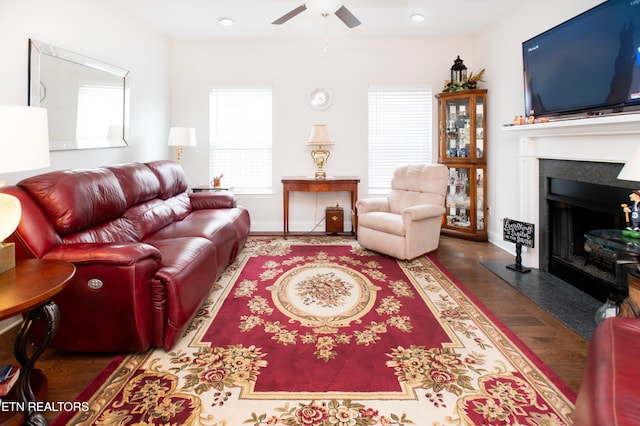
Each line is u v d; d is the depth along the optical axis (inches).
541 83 115.0
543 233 125.3
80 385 66.0
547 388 64.7
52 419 57.2
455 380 67.3
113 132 138.9
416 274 127.6
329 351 77.8
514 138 151.6
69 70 114.1
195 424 56.3
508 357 74.8
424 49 191.0
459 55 188.7
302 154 197.8
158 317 74.9
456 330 86.7
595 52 93.0
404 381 67.2
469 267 135.0
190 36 184.4
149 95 169.6
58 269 58.7
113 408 59.7
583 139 102.7
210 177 199.2
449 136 183.8
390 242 143.1
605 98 90.9
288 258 148.0
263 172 200.2
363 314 96.0
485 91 169.5
